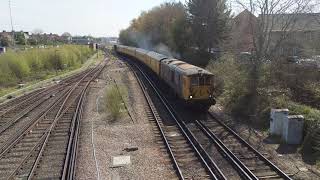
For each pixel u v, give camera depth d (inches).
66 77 1752.0
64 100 1082.7
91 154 599.5
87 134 718.5
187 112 907.4
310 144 594.2
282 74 966.4
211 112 895.7
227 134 706.8
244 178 495.5
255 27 1167.6
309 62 1016.2
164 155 592.7
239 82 945.5
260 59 1029.2
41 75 1779.0
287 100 824.3
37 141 679.7
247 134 706.2
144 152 609.9
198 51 1849.2
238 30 1628.9
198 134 713.6
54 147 641.6
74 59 2399.1
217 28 1840.6
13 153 613.6
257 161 557.0
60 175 515.5
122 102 1007.0
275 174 502.9
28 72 1708.9
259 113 809.5
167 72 1142.3
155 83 1422.2
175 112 880.9
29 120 848.9
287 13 1160.2
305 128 636.1
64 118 858.1
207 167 523.8
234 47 1552.7
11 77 1553.9
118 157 582.9
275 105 792.3
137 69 2043.6
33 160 576.4
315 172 513.3
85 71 2010.3
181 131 726.5
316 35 1290.6
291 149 613.3
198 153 581.9
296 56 1206.9
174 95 1061.1
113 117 848.9
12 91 1316.4
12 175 512.1
